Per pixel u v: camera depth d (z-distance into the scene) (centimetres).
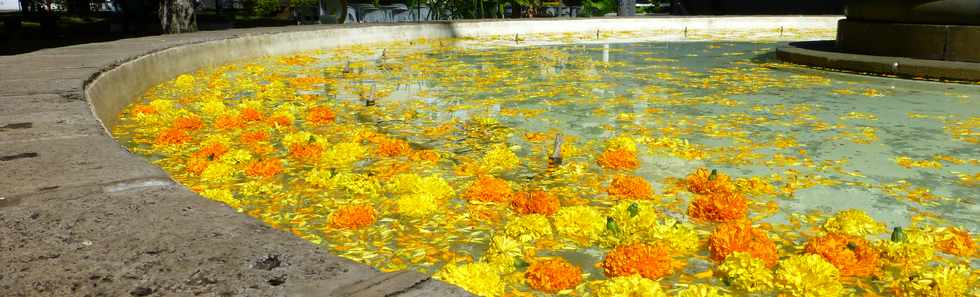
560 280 226
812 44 1145
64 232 156
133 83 614
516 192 346
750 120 545
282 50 1098
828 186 360
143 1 1898
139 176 205
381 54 1148
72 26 1842
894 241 260
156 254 143
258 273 134
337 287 128
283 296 124
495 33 1617
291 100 634
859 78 837
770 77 845
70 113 321
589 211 287
